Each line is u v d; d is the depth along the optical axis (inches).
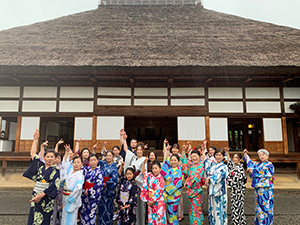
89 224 121.6
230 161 148.2
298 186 262.2
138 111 294.2
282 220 161.8
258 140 403.2
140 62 254.5
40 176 112.3
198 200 133.0
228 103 294.8
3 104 292.0
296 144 384.5
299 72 255.6
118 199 135.8
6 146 327.6
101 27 354.9
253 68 252.1
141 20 391.5
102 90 297.7
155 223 118.0
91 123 291.0
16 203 199.0
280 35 320.5
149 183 123.2
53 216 115.9
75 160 120.5
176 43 301.9
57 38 315.0
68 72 265.6
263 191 135.3
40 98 293.9
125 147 161.0
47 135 442.9
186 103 295.4
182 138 289.1
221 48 286.7
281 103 293.6
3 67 251.3
